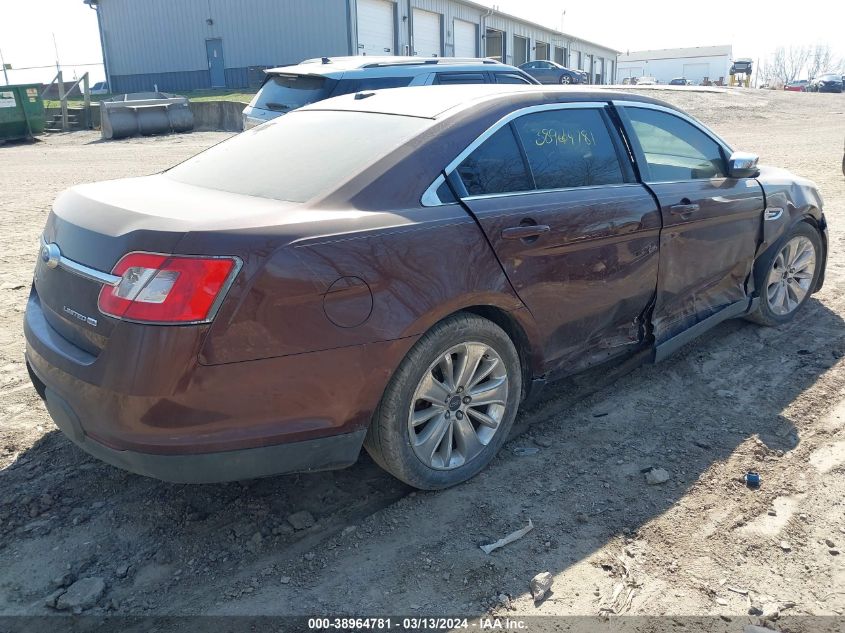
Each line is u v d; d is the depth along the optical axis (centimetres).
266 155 347
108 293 254
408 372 291
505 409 339
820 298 579
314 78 968
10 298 571
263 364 256
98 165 1466
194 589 267
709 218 423
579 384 436
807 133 2014
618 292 377
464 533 297
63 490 324
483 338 317
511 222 320
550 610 256
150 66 3631
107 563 280
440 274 292
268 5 3231
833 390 420
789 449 359
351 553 286
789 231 495
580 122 377
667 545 289
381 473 342
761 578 271
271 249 255
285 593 264
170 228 253
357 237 274
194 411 250
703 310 448
